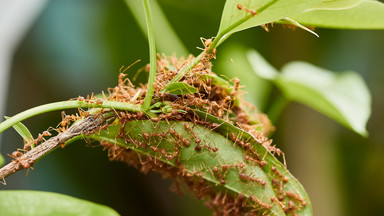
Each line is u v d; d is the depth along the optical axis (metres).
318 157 0.83
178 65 0.45
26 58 0.81
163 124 0.43
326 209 0.80
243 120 0.46
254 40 0.84
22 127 0.43
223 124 0.43
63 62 0.81
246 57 0.74
